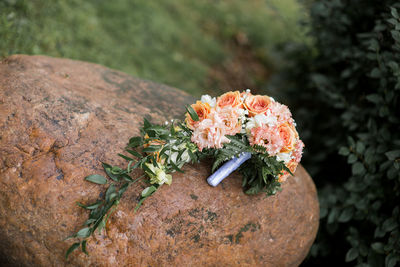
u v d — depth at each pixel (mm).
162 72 4469
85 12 4414
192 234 1792
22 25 3551
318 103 3748
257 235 1940
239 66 5434
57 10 4090
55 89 2105
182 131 1859
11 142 1776
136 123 2152
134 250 1692
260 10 6793
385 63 2566
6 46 3229
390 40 2662
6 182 1682
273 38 6094
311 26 3609
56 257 1659
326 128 3604
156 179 1761
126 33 4617
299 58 4051
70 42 3887
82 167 1780
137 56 4434
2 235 1664
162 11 5578
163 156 1769
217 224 1853
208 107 1801
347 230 2793
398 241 2322
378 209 2625
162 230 1741
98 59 3939
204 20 6148
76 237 1652
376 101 2602
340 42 3229
